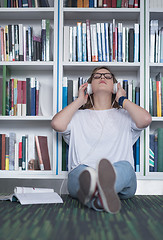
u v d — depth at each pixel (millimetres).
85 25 2416
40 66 2465
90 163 1963
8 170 2346
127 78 2654
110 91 2221
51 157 2633
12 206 1712
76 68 2547
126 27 2584
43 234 1104
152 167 2338
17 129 2664
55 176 2316
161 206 1749
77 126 2143
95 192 1425
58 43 2395
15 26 2428
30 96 2406
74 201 1914
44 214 1474
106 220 1348
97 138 2062
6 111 2383
